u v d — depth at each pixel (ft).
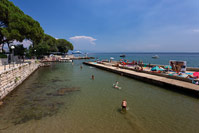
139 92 45.93
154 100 38.19
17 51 92.48
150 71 72.38
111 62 150.71
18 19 65.21
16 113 29.60
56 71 100.32
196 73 49.83
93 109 32.24
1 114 29.01
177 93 43.86
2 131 22.81
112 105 34.78
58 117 28.04
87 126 24.76
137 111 31.22
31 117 27.89
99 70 106.63
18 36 63.57
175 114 29.68
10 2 75.10
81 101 37.50
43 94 43.52
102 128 24.18
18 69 53.98
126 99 39.17
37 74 85.46
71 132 22.86
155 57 329.11
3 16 64.59
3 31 59.57
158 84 53.52
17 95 42.16
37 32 77.30
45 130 23.34
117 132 23.02
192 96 40.14
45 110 31.42
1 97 36.86
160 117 28.37
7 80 41.50
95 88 51.37
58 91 47.03
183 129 23.99
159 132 23.12
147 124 25.63
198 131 23.40
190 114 29.63
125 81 63.41
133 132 23.04
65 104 35.22
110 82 61.77
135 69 83.05
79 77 74.90
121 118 27.94
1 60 60.85
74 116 28.60
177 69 65.72
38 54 161.48
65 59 234.38
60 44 259.19
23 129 23.53
